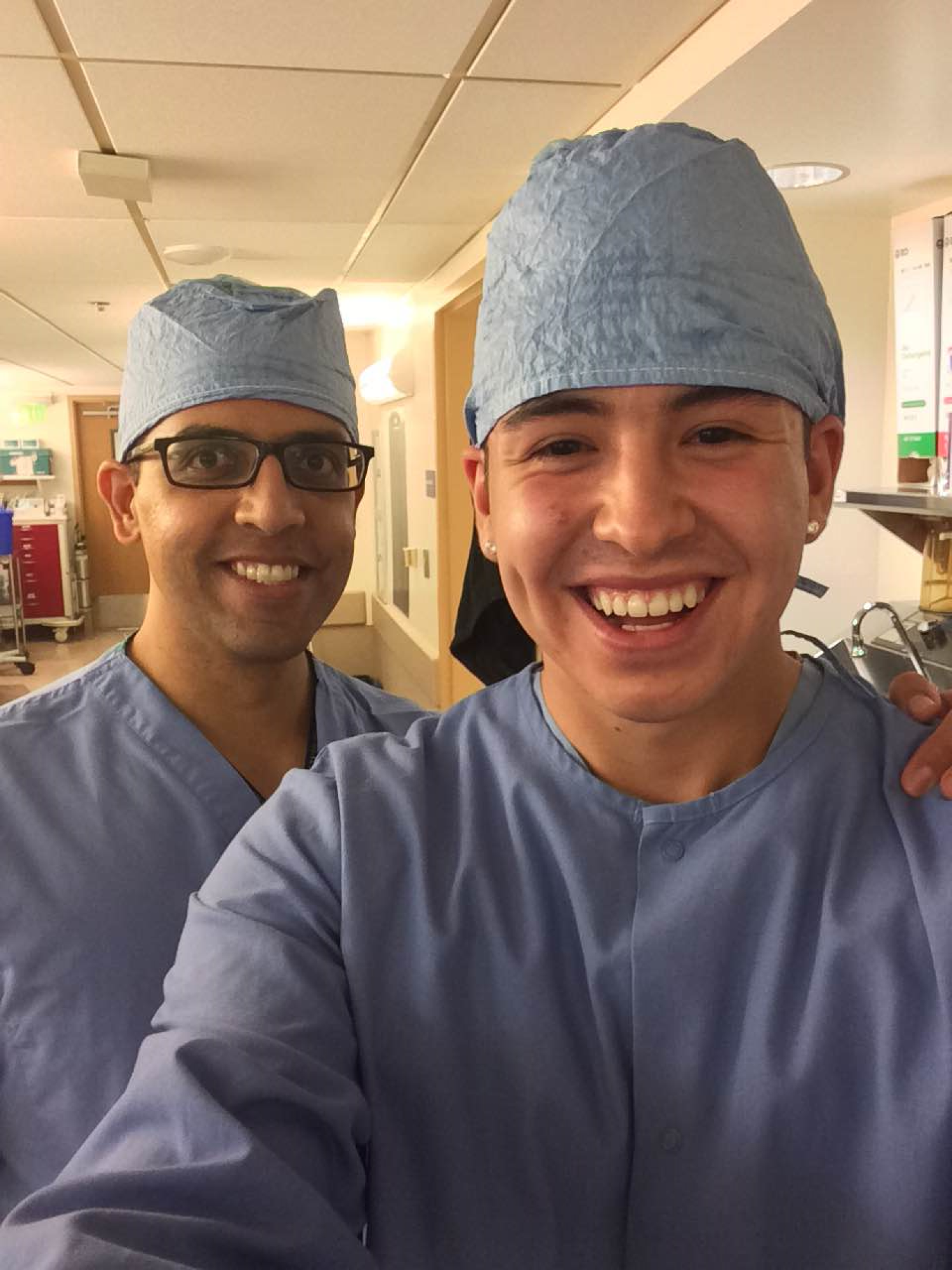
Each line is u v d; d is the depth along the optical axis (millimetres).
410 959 697
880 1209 588
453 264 3248
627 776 737
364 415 6062
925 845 679
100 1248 479
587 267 648
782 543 653
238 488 1187
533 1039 665
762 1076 627
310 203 2510
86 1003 1034
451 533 4098
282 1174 560
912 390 1620
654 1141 630
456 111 1873
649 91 1669
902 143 1538
